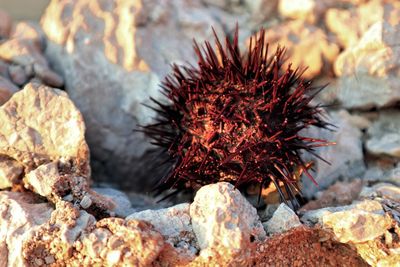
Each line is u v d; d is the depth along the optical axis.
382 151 0.55
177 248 0.48
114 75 0.58
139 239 0.47
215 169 0.50
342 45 0.59
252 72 0.51
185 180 0.52
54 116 0.52
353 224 0.49
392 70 0.55
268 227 0.49
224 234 0.47
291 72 0.51
